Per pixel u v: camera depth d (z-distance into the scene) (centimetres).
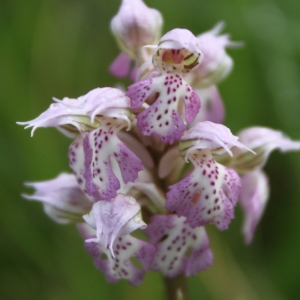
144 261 11
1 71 17
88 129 11
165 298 12
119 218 10
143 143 11
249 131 12
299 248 16
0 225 16
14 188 16
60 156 16
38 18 17
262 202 13
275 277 16
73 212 12
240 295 15
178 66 11
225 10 17
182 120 10
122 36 12
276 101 17
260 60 17
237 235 17
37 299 16
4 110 16
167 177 11
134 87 10
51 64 17
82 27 18
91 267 16
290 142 12
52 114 11
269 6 17
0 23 17
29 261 16
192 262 11
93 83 18
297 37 17
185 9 17
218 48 12
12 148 16
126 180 10
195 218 10
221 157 12
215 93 14
